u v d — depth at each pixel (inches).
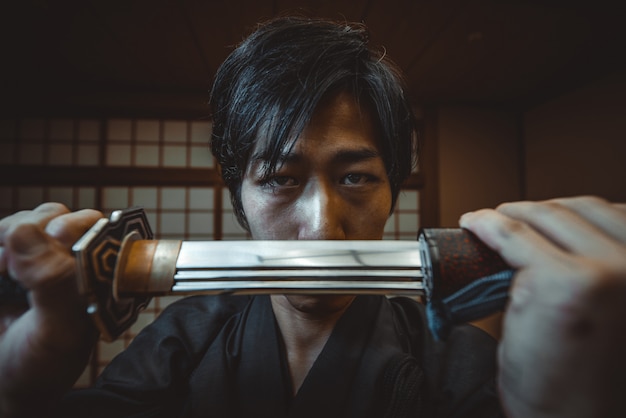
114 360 29.6
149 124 183.5
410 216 196.2
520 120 199.8
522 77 160.2
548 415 12.1
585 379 11.5
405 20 117.4
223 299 33.1
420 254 16.1
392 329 27.5
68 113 174.9
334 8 111.8
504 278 14.4
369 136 22.3
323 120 20.9
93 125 180.9
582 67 149.7
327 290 15.6
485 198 194.4
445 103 193.8
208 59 143.3
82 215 18.0
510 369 12.9
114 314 15.0
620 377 11.4
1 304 18.1
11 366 17.2
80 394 25.6
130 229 17.2
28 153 177.8
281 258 15.8
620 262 11.2
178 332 29.1
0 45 132.7
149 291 15.7
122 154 182.5
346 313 26.2
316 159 20.8
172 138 184.9
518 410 12.8
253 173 22.7
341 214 21.3
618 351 11.2
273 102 21.5
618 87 147.6
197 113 178.5
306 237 20.8
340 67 21.4
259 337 26.3
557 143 177.6
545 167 185.0
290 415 22.9
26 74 156.3
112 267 14.9
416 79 163.0
